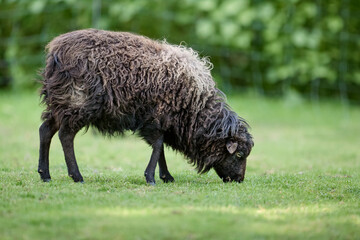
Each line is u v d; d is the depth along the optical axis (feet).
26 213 67.62
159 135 89.97
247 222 66.80
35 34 210.38
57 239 59.26
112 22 201.05
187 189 84.74
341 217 71.05
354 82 228.02
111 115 86.89
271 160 125.59
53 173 98.53
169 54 89.20
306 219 69.26
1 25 210.59
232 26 200.64
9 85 218.18
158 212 69.26
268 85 222.48
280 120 190.90
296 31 207.72
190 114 90.33
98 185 85.61
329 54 217.97
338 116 202.18
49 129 89.10
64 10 203.51
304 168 114.93
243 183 92.63
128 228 62.85
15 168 102.37
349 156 132.26
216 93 94.02
